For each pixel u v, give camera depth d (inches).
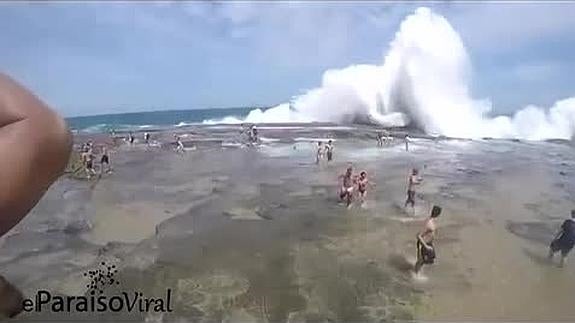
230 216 731.4
